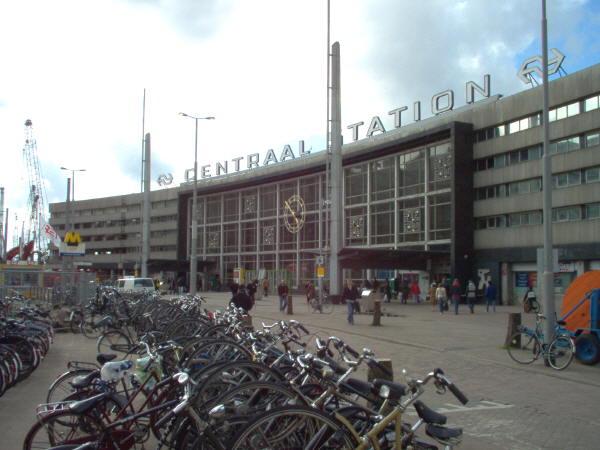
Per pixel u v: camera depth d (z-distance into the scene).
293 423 3.88
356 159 46.66
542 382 10.00
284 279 50.75
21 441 5.84
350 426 4.00
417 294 36.06
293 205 53.53
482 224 38.47
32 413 6.98
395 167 43.88
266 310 28.58
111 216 93.00
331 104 35.59
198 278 61.56
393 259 37.03
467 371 11.02
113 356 6.00
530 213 35.38
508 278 36.50
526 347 13.19
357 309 25.89
